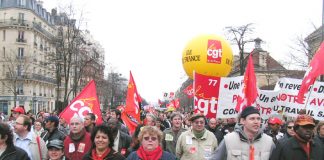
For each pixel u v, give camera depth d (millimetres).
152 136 5309
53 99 79125
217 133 10828
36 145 7102
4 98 64562
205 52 12508
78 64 44938
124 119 11734
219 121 13734
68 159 6832
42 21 74750
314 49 34312
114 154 5617
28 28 66938
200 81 9797
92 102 9008
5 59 60531
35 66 68938
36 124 10820
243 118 5332
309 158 5383
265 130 10812
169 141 9117
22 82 63812
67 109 8914
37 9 74875
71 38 44656
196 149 7457
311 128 5348
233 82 9117
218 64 12555
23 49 66688
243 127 5410
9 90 62094
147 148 5309
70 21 41938
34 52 68875
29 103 65312
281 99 9234
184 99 73938
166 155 5355
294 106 9078
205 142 7523
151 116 9727
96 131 5566
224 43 12805
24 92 64375
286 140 5461
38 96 70000
